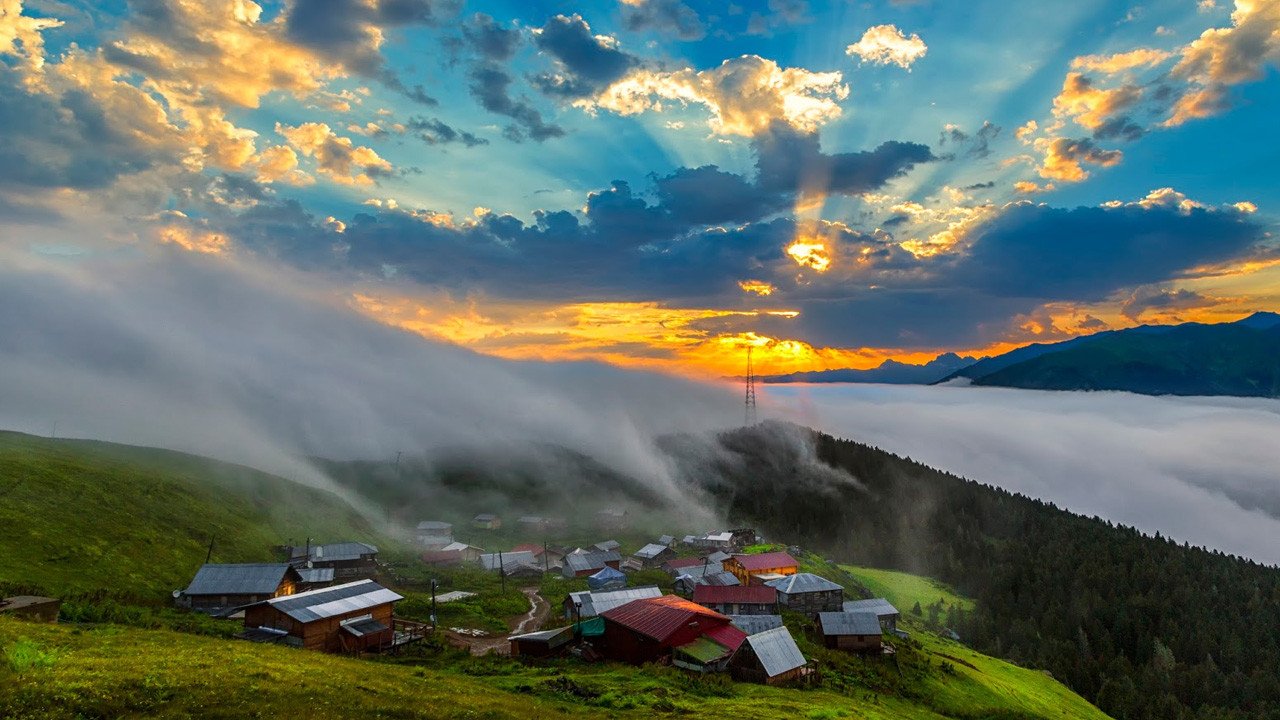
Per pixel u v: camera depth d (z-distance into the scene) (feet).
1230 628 653.30
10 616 152.15
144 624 192.54
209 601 259.39
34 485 330.13
